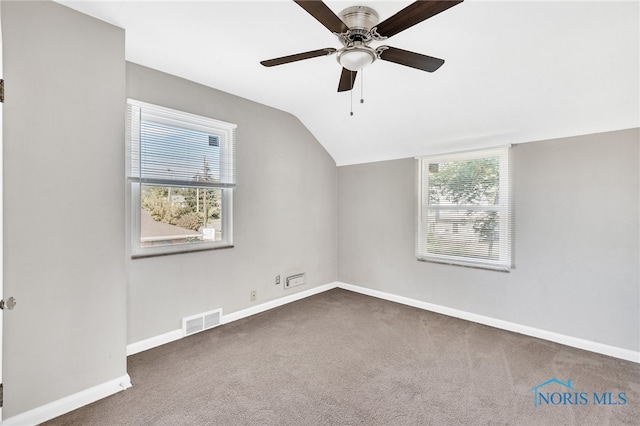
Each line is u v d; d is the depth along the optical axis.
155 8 1.75
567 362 2.34
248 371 2.19
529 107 2.53
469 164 3.25
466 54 2.17
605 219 2.46
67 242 1.76
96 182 1.87
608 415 1.75
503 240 3.00
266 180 3.47
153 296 2.56
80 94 1.80
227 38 2.07
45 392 1.69
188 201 2.84
